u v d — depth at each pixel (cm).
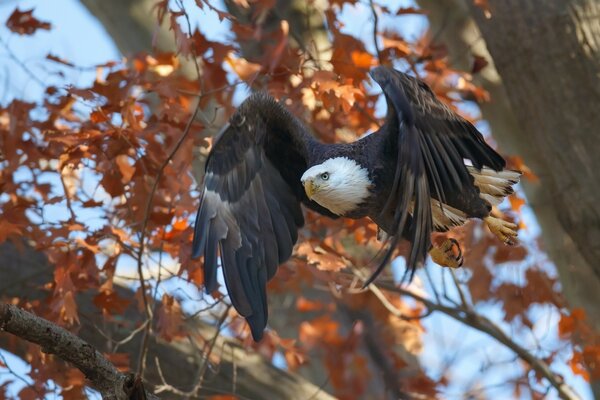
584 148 1225
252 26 1220
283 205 1034
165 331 1098
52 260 1087
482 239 1303
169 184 1106
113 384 838
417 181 845
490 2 1253
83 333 1269
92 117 1094
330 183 955
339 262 1133
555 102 1230
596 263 1247
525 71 1242
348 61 1134
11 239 1198
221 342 1320
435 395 1417
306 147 1010
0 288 1273
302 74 1138
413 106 895
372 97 1217
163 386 1120
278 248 1019
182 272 1092
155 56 1147
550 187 1310
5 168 1166
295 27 1298
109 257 1119
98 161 1112
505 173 965
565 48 1223
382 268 786
